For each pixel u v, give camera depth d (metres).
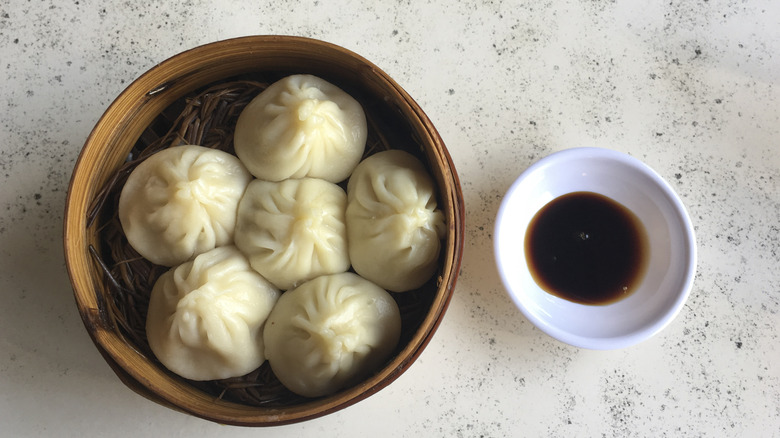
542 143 0.37
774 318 0.36
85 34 0.37
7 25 0.37
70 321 0.35
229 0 0.38
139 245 0.31
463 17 0.38
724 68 0.38
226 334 0.29
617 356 0.36
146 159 0.31
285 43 0.30
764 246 0.37
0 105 0.36
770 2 0.39
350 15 0.38
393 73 0.38
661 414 0.36
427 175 0.31
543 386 0.36
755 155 0.38
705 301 0.37
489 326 0.36
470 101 0.38
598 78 0.38
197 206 0.30
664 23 0.39
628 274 0.34
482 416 0.35
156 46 0.37
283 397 0.31
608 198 0.35
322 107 0.30
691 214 0.37
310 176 0.32
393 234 0.29
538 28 0.38
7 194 0.35
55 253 0.35
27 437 0.34
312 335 0.29
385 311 0.30
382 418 0.35
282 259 0.30
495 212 0.36
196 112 0.32
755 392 0.36
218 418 0.27
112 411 0.35
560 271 0.34
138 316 0.31
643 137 0.38
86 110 0.36
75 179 0.28
